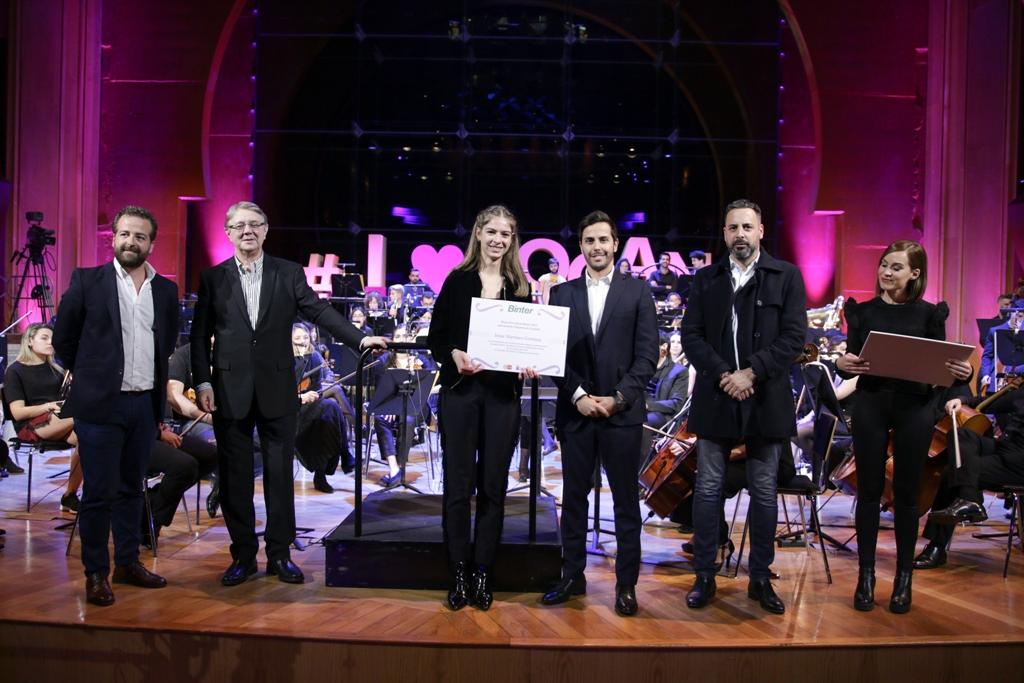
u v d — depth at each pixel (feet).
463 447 11.13
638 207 43.19
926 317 11.57
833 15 40.22
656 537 15.70
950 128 34.88
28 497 16.96
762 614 11.10
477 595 11.16
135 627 10.25
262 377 11.99
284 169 43.45
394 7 42.88
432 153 43.32
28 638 10.42
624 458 10.88
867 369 11.10
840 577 13.04
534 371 10.70
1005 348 21.59
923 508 13.71
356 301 36.70
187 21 41.11
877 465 11.46
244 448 12.20
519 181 43.32
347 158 43.34
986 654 10.18
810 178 42.75
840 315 30.71
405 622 10.53
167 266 41.73
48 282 31.45
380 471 22.84
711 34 42.37
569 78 42.91
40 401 17.58
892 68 40.40
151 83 41.29
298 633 10.10
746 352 11.16
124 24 41.11
